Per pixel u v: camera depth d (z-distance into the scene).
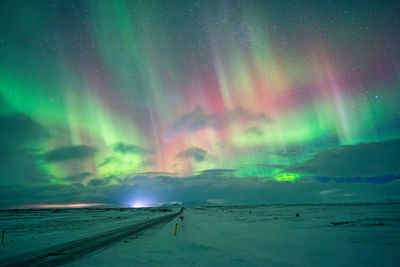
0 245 15.72
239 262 10.91
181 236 21.19
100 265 10.27
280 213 62.78
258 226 29.67
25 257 11.94
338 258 11.73
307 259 11.54
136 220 46.31
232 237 20.12
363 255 12.41
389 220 33.75
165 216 63.56
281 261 11.12
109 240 18.33
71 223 37.66
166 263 10.69
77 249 14.24
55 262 10.84
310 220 36.75
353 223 29.80
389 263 10.71
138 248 14.71
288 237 19.48
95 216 63.78
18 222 39.66
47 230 26.22
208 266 10.16
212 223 36.03
